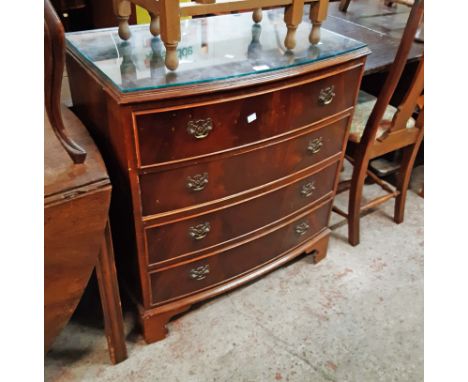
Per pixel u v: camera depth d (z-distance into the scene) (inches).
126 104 42.4
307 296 72.1
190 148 48.6
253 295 71.9
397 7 109.2
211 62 50.7
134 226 51.8
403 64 61.9
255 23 64.9
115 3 54.0
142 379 59.0
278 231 66.3
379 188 100.6
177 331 65.6
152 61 50.4
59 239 44.9
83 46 54.5
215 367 60.8
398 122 73.2
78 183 43.9
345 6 102.0
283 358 62.3
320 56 54.1
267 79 48.6
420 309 70.7
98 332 64.8
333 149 65.4
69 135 47.0
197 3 47.5
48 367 59.6
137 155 46.1
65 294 49.2
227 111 48.4
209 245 59.1
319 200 69.8
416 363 62.5
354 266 78.5
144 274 56.4
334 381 59.6
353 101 62.4
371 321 68.4
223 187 54.5
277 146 56.0
